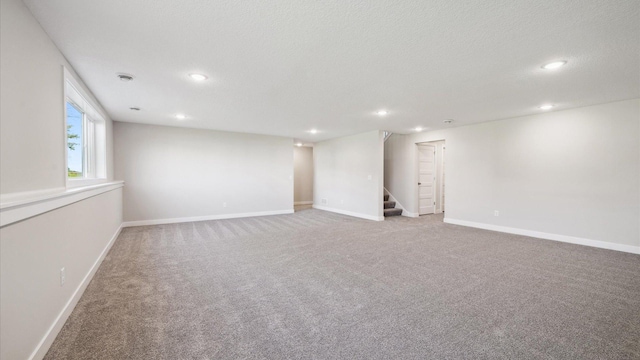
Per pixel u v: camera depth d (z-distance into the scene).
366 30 2.03
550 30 2.01
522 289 2.73
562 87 3.33
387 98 3.83
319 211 8.30
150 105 4.25
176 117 5.19
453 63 2.63
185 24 1.95
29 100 1.78
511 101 3.98
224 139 6.89
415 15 1.83
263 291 2.69
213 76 2.98
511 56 2.47
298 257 3.77
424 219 6.93
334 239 4.80
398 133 7.39
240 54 2.44
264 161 7.48
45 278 1.78
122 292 2.64
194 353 1.76
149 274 3.11
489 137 5.58
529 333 1.99
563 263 3.50
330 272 3.20
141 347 1.81
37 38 1.89
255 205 7.38
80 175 3.87
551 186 4.71
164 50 2.36
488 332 2.01
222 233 5.25
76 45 2.25
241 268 3.33
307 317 2.21
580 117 4.37
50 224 1.86
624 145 3.97
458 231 5.45
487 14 1.81
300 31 2.05
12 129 1.58
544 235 4.81
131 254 3.86
